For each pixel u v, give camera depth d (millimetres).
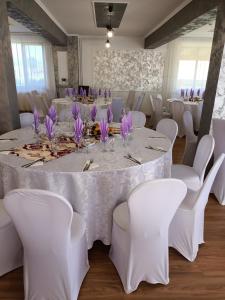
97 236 1818
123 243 1565
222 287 1647
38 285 1427
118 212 1655
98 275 1717
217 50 2736
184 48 7383
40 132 2521
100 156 1830
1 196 1847
